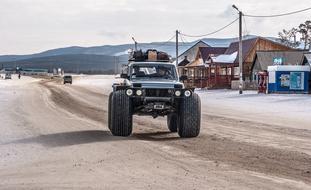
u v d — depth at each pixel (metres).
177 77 16.61
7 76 132.12
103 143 13.52
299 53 61.72
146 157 11.34
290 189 8.25
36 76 186.50
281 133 16.58
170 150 12.42
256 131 17.19
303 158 11.33
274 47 67.50
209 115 24.83
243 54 66.00
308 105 32.16
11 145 13.56
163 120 21.28
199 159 11.14
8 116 22.22
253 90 55.97
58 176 9.43
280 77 48.72
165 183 8.70
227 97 43.34
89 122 20.17
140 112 15.65
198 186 8.46
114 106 15.10
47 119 21.16
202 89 61.81
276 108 29.89
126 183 8.73
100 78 150.25
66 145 13.34
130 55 18.61
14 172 9.97
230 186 8.46
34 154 12.10
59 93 51.03
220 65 64.38
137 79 16.38
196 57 80.94
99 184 8.69
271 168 10.11
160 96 15.23
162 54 17.41
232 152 12.19
